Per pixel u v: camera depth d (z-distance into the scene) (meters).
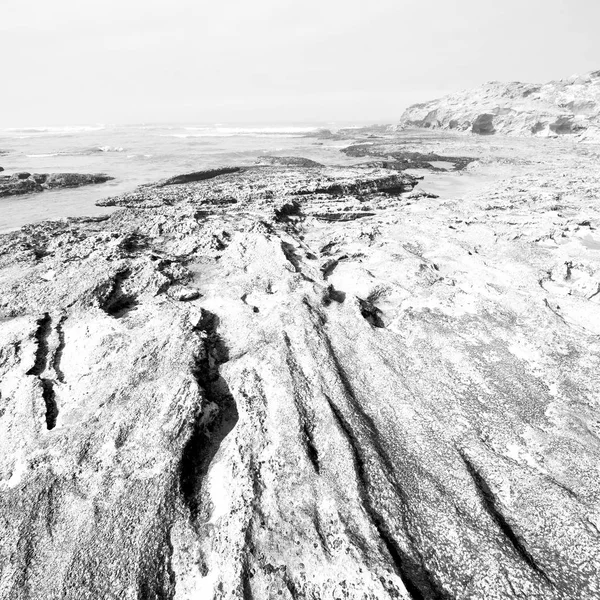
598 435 11.41
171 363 12.79
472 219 27.34
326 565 7.96
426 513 9.16
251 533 8.47
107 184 41.56
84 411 11.31
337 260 21.89
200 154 62.94
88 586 7.74
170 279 18.02
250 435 10.61
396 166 50.84
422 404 12.41
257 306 16.56
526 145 65.25
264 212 27.31
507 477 10.09
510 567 8.15
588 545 8.58
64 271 17.72
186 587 7.88
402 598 7.47
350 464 9.84
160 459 9.84
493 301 17.52
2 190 36.34
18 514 8.88
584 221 26.83
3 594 7.71
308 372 12.91
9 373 12.55
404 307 17.50
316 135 100.25
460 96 109.44
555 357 14.24
